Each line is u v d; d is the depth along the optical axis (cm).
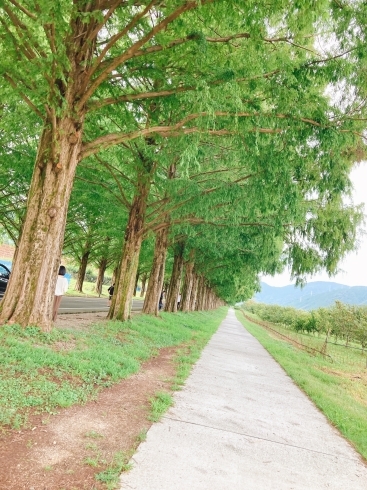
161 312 2328
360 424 660
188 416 531
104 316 1476
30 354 586
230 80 693
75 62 734
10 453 331
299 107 732
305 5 562
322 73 710
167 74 809
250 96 792
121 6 612
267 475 387
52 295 777
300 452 475
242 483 358
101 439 398
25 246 757
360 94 737
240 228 1324
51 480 304
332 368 1711
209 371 911
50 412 431
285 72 698
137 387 630
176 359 974
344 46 685
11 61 639
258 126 768
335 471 434
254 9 591
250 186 974
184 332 1648
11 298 745
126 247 1380
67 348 714
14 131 1107
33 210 761
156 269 1983
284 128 767
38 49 634
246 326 4006
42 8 479
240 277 2409
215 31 736
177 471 357
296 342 2536
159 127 793
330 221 1154
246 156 866
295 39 712
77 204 1758
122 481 322
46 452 347
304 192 940
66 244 2881
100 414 471
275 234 1248
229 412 592
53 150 743
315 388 919
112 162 1379
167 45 673
